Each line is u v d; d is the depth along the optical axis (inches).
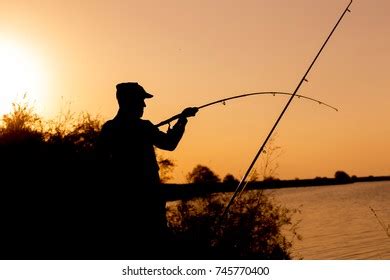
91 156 461.4
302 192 7628.0
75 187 414.0
